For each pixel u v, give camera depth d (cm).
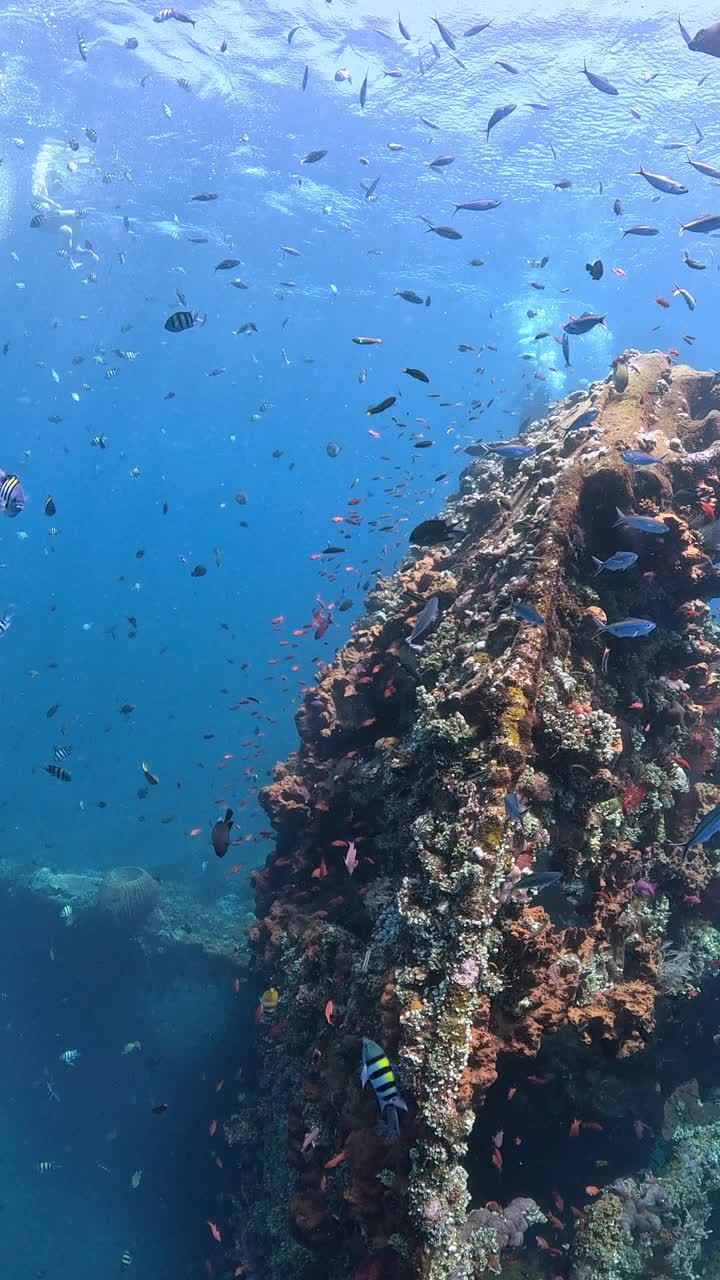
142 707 4134
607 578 548
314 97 2169
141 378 6500
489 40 1827
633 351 786
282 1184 584
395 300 3978
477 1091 364
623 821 511
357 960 498
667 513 553
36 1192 1284
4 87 2291
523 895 395
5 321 5309
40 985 1352
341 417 7831
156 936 1252
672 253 2891
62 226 3006
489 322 4128
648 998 443
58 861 2131
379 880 541
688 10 1644
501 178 2498
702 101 1928
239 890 1805
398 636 629
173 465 12125
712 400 700
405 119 2223
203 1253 1000
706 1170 527
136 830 2517
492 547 587
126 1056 1266
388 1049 382
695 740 604
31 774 3102
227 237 3381
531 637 465
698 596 576
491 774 418
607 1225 459
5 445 11106
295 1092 551
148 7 1856
